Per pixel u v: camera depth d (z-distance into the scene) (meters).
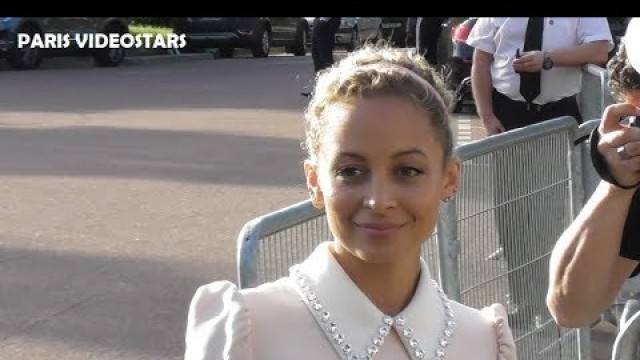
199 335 2.01
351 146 1.97
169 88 18.62
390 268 2.03
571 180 4.57
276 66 24.17
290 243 2.76
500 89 5.68
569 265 2.73
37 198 9.08
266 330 2.02
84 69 22.94
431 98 2.01
